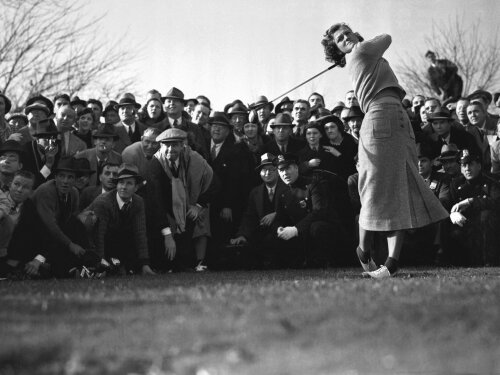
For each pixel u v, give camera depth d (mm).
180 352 3934
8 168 10422
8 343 4141
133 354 3916
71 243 10016
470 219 11508
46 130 11523
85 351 3980
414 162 8297
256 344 4055
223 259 11773
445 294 5758
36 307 5434
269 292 6098
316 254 11352
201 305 5352
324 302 5324
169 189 11539
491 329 4293
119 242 10680
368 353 3795
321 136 12344
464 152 11852
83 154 11805
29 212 9977
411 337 4109
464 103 14227
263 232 11719
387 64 8352
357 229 11484
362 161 8305
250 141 13547
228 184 12375
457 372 3506
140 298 5867
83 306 5434
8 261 9859
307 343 4047
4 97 12578
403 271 9711
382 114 8203
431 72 21922
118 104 13922
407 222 8141
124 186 10508
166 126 12867
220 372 3568
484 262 11438
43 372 3662
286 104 15023
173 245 11258
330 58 8875
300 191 11617
